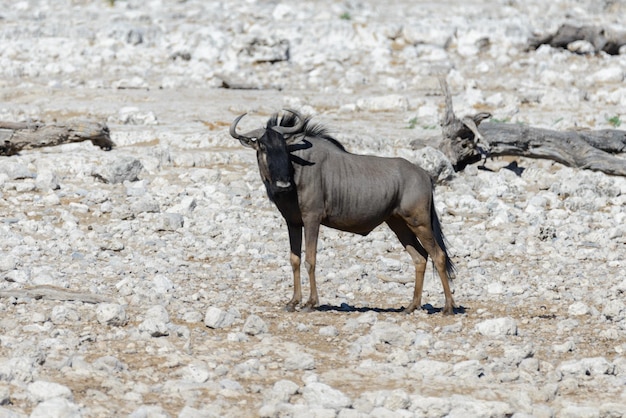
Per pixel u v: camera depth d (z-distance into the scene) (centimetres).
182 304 4381
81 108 9956
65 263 5206
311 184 4281
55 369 3366
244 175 7538
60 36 13962
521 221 6669
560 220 6694
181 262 5344
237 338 3853
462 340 3950
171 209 6538
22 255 5328
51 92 11062
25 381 3216
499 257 5756
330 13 14975
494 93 11331
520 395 3278
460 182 7550
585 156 7769
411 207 4381
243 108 10088
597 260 5728
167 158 7844
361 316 4194
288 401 3191
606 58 13550
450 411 3097
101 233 5991
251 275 5162
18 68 12419
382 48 13462
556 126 9419
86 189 7019
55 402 2941
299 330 4041
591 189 7319
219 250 5700
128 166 7256
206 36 13700
